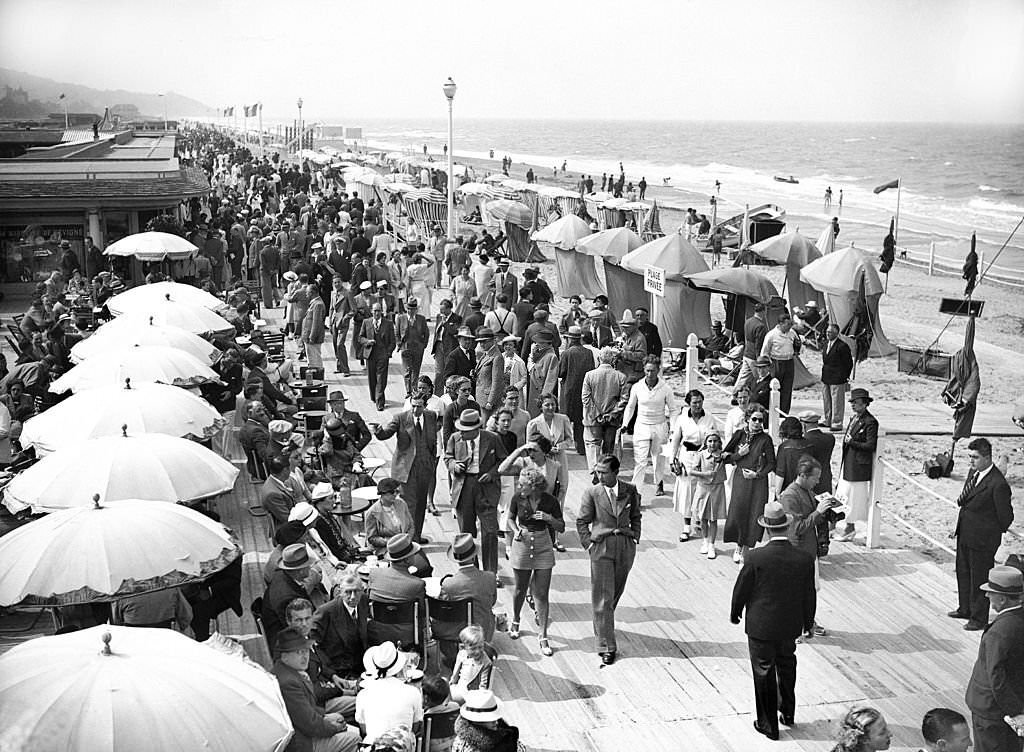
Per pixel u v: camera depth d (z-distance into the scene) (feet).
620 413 47.67
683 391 64.69
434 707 23.85
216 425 36.11
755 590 27.55
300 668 22.97
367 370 65.72
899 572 39.65
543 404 39.22
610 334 63.41
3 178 94.53
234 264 95.30
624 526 31.50
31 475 29.25
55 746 16.10
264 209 130.62
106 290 74.59
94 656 17.87
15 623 30.07
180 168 114.42
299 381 53.67
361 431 44.45
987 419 68.59
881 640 33.83
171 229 91.61
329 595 30.19
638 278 81.61
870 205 231.71
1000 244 166.50
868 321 77.46
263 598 28.37
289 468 36.22
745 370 56.03
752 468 37.96
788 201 236.84
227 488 30.45
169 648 18.66
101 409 34.19
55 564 22.54
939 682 31.07
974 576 34.60
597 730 27.99
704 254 130.93
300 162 261.85
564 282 94.02
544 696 29.76
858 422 41.70
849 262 76.64
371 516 33.53
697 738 27.71
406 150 348.18
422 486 39.17
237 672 18.74
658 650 32.71
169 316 50.37
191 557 23.65
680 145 499.51
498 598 36.37
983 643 25.35
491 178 187.11
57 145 144.66
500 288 77.41
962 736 22.15
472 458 35.65
